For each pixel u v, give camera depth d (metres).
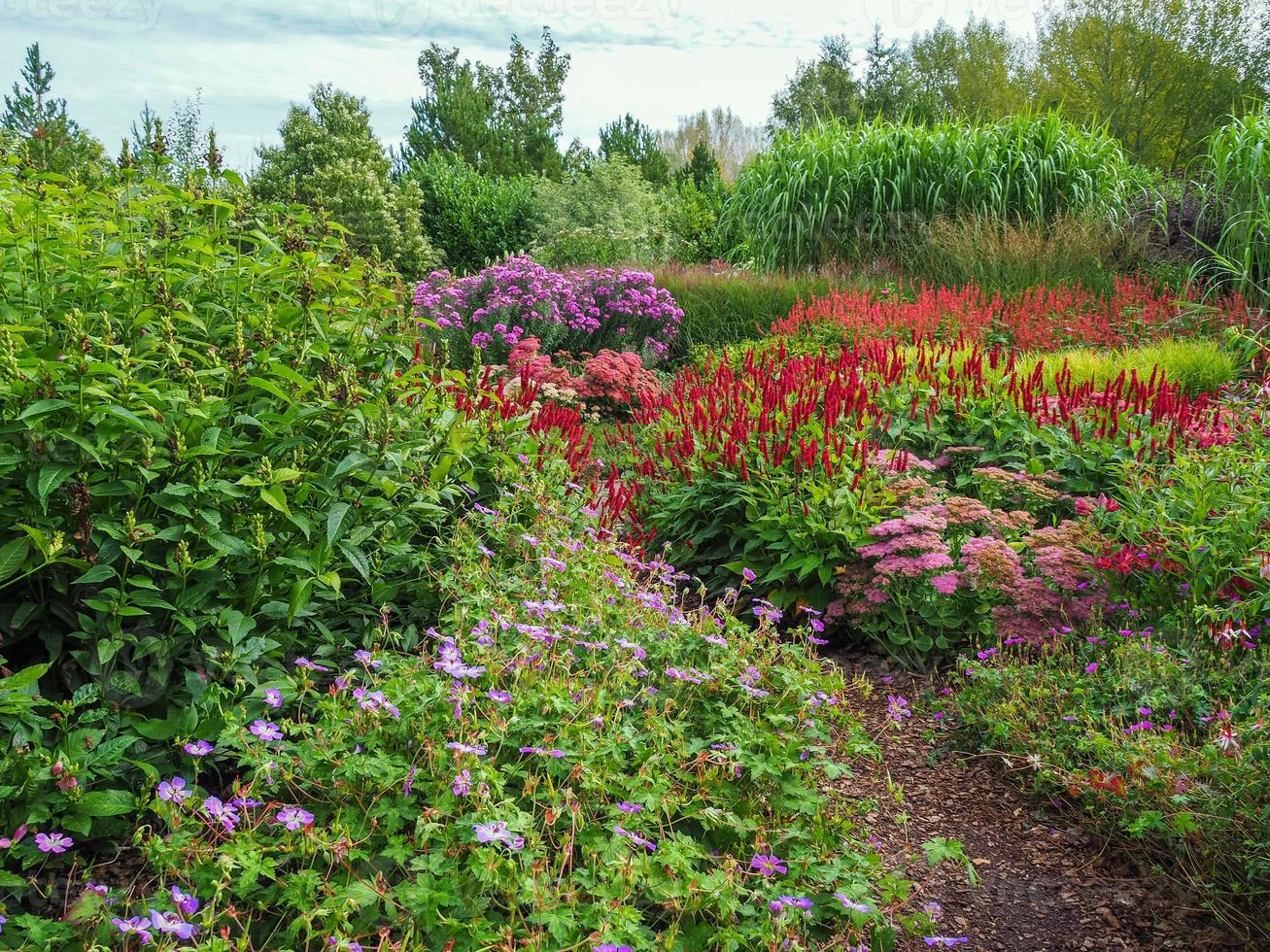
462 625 2.89
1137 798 2.83
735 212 14.49
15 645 2.63
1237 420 5.11
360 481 3.26
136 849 2.37
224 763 2.62
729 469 5.02
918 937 2.62
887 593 4.24
